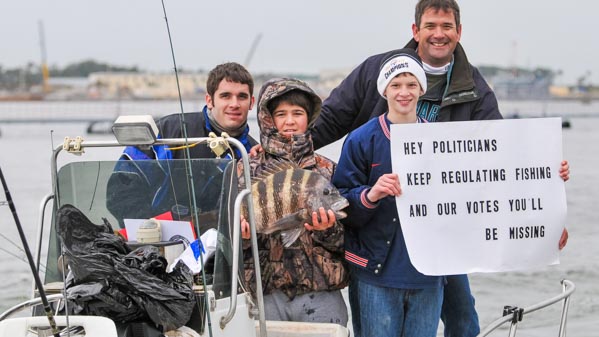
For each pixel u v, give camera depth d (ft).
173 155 17.48
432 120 19.13
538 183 16.25
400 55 16.47
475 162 16.03
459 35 19.06
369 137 16.49
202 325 13.24
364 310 16.88
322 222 15.44
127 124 13.94
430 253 15.90
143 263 12.97
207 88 18.37
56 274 14.47
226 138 14.10
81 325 12.26
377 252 16.49
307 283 16.46
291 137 16.61
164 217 14.29
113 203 14.48
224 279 13.92
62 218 13.15
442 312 20.08
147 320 12.87
